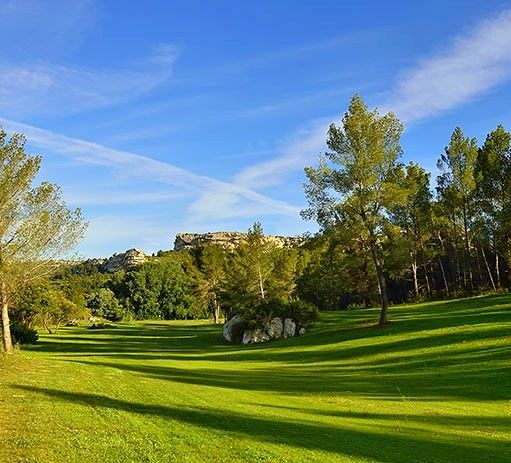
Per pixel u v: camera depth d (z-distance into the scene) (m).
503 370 23.08
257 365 33.84
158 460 9.73
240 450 10.76
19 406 13.73
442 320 38.97
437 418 16.09
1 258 27.73
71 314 78.75
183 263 132.12
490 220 62.47
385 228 41.22
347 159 40.44
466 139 65.56
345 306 103.88
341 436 12.91
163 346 53.62
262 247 71.69
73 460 9.36
